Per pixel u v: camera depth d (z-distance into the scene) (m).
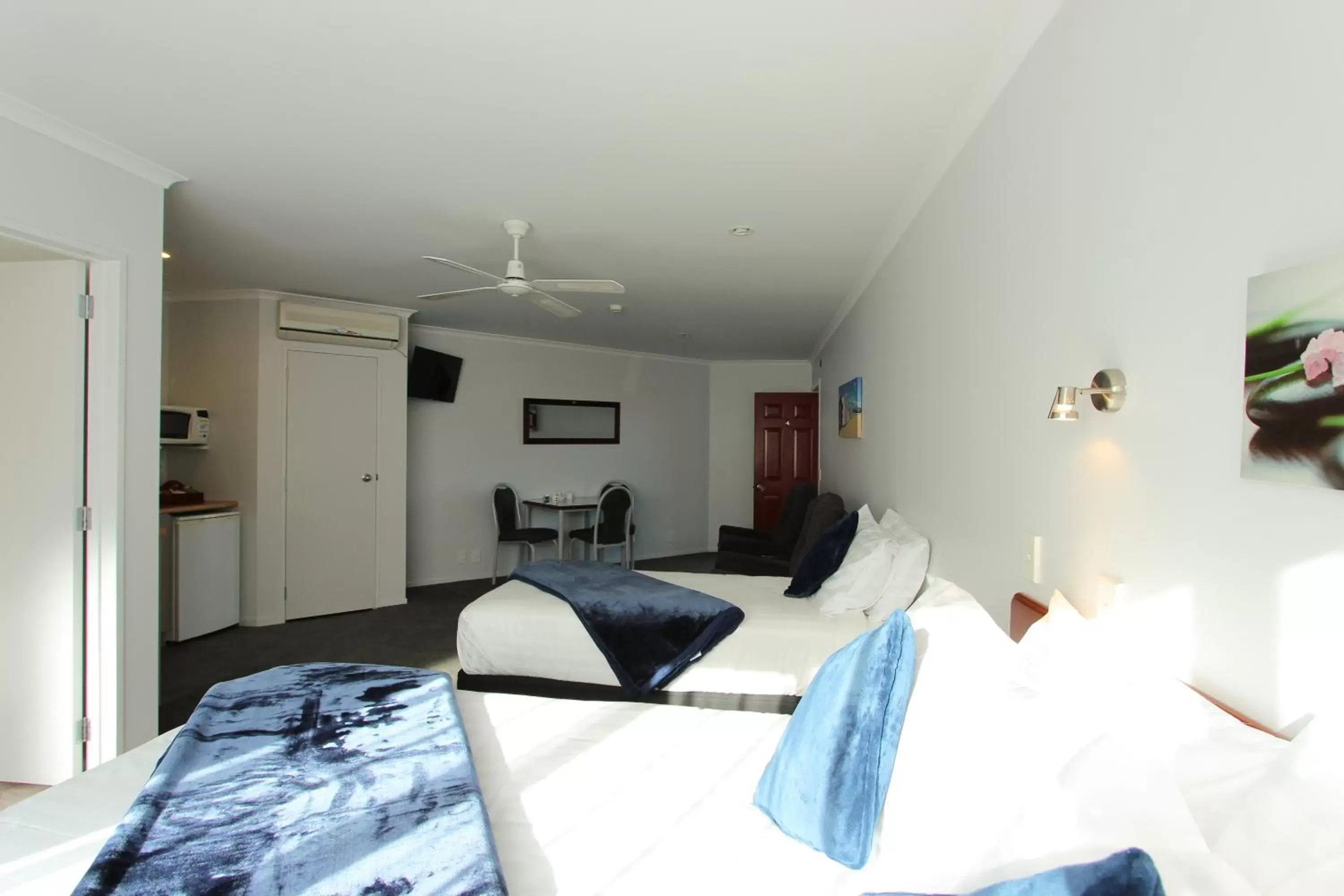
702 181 2.68
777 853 1.20
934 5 1.60
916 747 1.18
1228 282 0.97
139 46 1.82
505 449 6.53
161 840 1.12
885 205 2.92
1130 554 1.24
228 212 3.07
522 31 1.73
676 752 1.59
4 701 2.52
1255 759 0.85
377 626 4.71
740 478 8.00
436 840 1.14
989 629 1.50
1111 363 1.30
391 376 5.30
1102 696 1.06
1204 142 1.02
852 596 2.80
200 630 4.39
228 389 4.73
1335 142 0.79
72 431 2.48
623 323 5.72
